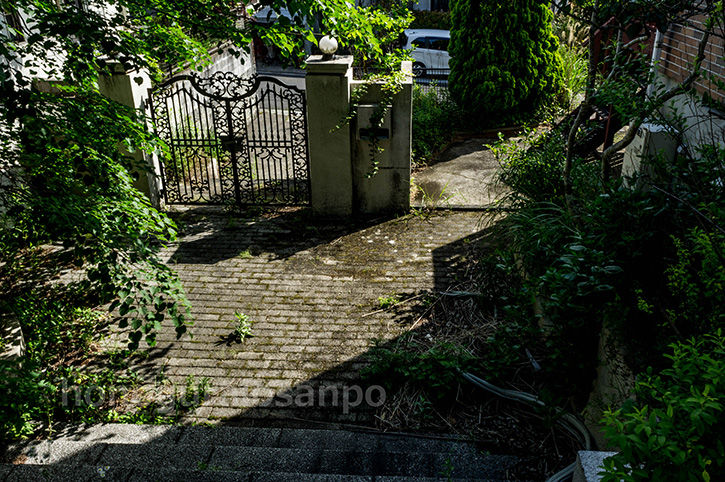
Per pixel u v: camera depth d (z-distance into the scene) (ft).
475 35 39.83
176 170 30.42
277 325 21.59
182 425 16.62
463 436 15.94
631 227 13.61
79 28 15.10
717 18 13.88
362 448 15.48
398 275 24.72
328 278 24.64
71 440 15.75
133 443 15.49
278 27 17.83
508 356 17.67
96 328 21.01
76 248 15.42
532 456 14.83
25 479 12.44
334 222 29.71
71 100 16.34
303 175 29.91
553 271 14.32
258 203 31.09
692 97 16.67
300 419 17.12
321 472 14.05
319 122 27.96
